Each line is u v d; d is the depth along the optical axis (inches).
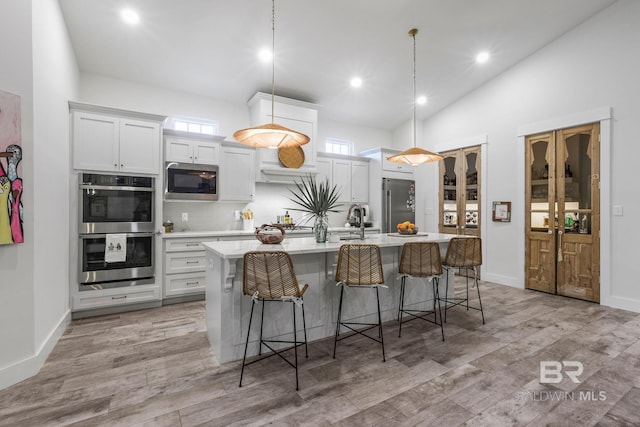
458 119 217.5
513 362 95.8
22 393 79.7
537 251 177.6
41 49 97.3
